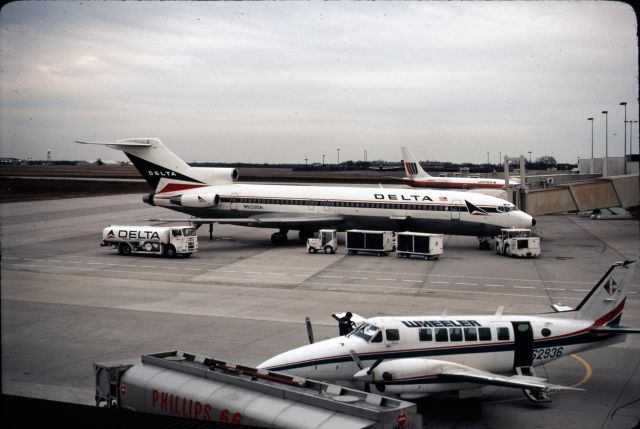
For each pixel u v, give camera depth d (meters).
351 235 64.06
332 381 24.80
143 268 56.31
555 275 52.72
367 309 41.25
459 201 64.75
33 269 55.81
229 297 45.16
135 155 73.44
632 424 23.72
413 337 25.25
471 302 43.12
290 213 69.25
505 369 26.11
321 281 50.62
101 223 89.38
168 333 36.12
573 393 27.17
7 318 39.41
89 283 50.03
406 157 128.25
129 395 22.64
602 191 79.94
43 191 159.00
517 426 23.69
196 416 20.27
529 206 76.50
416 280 50.88
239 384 20.50
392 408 17.80
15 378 28.67
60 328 37.19
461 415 24.48
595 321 27.58
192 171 73.44
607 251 65.88
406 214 65.75
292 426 17.73
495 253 65.12
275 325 37.72
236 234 79.88
